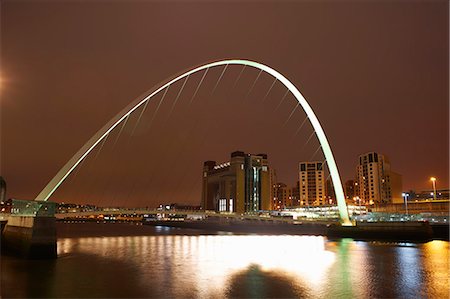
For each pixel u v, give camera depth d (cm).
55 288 2881
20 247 4362
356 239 7875
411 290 2811
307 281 3172
